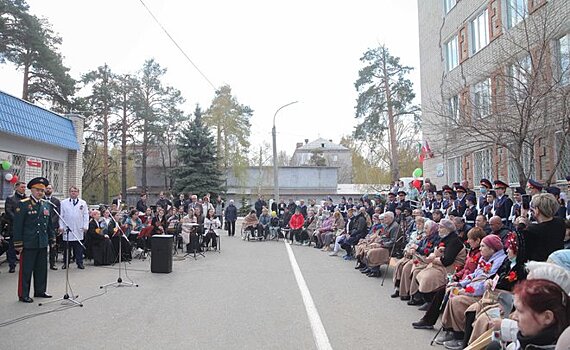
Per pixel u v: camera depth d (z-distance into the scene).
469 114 12.45
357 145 54.25
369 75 38.28
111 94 41.31
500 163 15.75
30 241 8.46
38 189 8.64
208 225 17.42
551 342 3.04
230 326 6.92
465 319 5.86
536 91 10.44
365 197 18.33
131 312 7.74
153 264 11.98
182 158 34.94
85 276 11.31
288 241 21.80
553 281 3.34
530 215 8.01
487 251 6.59
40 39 32.06
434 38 23.08
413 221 12.25
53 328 6.75
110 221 13.97
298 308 8.11
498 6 16.30
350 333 6.62
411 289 8.49
